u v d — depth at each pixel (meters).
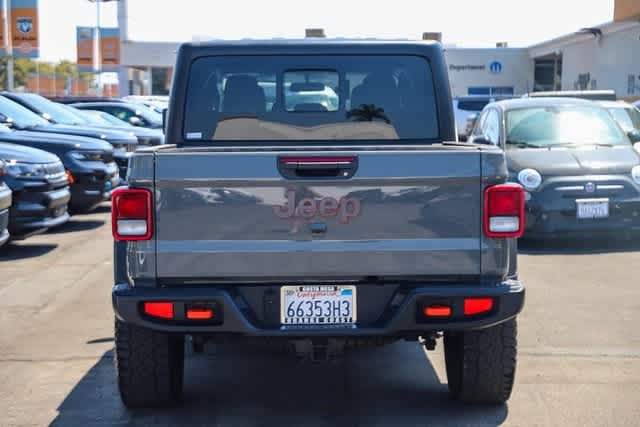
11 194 9.90
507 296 4.52
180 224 4.46
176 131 5.67
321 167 4.45
